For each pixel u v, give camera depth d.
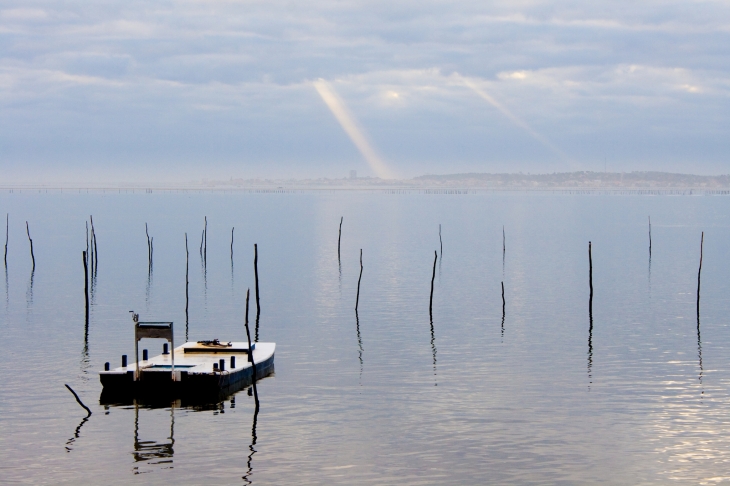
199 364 42.66
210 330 59.66
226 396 40.34
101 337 56.22
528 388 41.97
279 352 51.38
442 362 48.25
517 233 173.25
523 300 74.94
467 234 170.50
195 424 36.09
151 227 188.38
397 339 55.66
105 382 39.94
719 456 31.95
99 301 73.75
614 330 59.12
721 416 36.91
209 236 160.75
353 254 123.38
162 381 39.56
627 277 93.06
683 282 88.31
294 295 78.19
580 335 57.09
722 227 194.25
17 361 48.31
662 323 62.16
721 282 87.81
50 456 32.25
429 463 31.39
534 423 35.97
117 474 30.47
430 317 64.94
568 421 36.25
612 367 46.81
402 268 102.94
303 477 30.14
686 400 39.56
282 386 42.53
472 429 35.22
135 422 36.41
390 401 39.56
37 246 134.75
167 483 29.64
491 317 65.12
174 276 93.12
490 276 94.50
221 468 31.00
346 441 33.78
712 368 46.47
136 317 40.06
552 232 176.88
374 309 69.44
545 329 59.56
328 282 88.31
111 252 123.56
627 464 31.17
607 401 39.44
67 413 37.66
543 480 29.80
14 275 94.12
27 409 38.25
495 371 45.84
